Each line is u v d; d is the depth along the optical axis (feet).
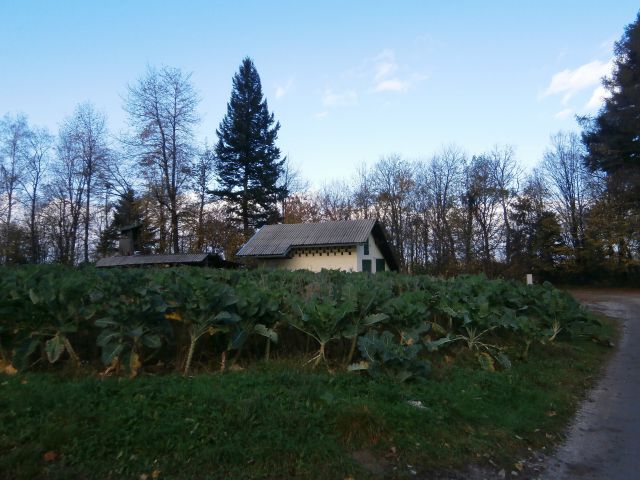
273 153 165.17
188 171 132.05
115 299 19.04
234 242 145.89
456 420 18.31
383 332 23.38
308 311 22.44
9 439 13.07
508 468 15.74
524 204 161.48
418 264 165.27
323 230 98.02
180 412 15.26
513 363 29.30
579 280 157.89
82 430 13.82
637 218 132.77
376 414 16.65
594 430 20.08
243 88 162.30
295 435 15.12
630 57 126.62
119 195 138.41
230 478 12.96
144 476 12.62
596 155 133.90
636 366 33.94
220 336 21.90
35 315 18.72
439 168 167.22
